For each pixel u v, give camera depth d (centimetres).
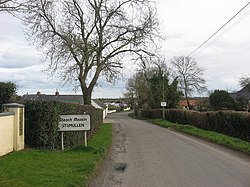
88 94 3766
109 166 1262
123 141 2245
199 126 3328
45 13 3148
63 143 1641
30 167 1055
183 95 7538
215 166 1239
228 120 2383
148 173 1114
